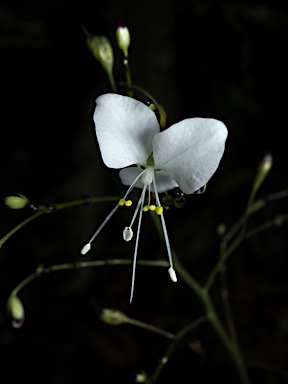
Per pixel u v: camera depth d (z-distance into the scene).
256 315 0.18
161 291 0.18
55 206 0.11
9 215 0.20
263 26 0.18
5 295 0.18
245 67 0.18
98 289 0.18
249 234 0.13
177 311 0.18
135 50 0.16
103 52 0.12
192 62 0.18
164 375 0.17
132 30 0.16
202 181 0.10
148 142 0.10
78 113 0.21
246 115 0.18
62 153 0.21
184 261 0.18
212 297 0.18
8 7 0.18
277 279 0.18
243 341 0.17
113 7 0.17
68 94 0.21
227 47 0.18
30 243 0.20
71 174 0.18
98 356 0.17
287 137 0.18
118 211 0.17
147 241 0.18
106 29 0.18
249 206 0.13
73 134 0.21
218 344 0.17
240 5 0.18
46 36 0.18
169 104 0.16
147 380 0.12
